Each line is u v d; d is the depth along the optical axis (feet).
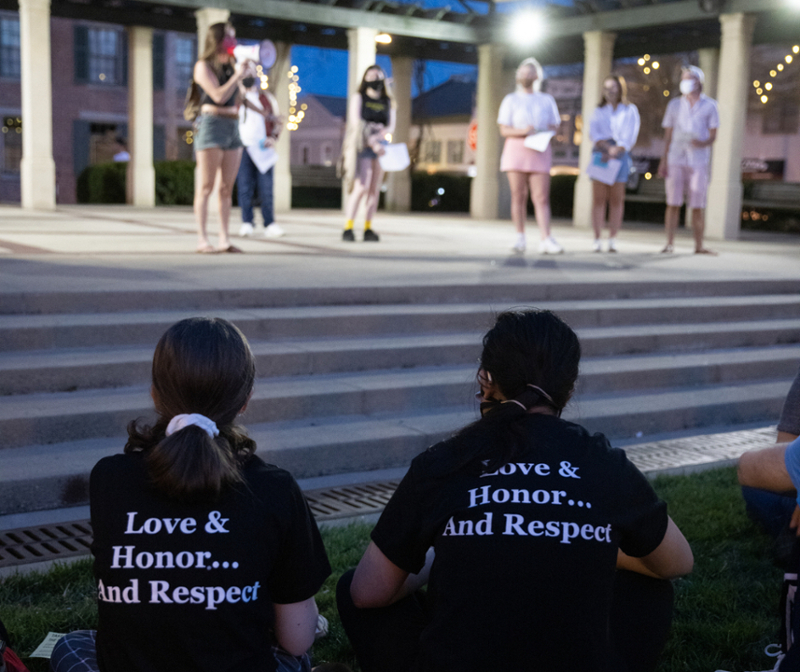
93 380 14.87
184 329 6.11
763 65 100.48
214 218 45.73
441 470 6.17
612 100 32.71
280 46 60.54
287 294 18.95
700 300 23.62
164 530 5.84
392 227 45.65
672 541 6.46
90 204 63.93
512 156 31.04
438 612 6.00
